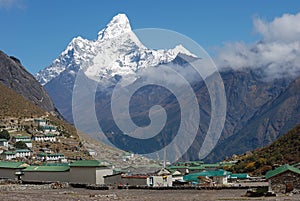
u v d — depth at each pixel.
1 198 46.47
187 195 51.28
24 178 75.75
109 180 66.94
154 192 56.31
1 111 192.50
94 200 46.00
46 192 56.91
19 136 158.50
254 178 80.31
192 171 90.50
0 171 79.81
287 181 49.81
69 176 71.06
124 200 46.06
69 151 155.38
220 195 50.59
